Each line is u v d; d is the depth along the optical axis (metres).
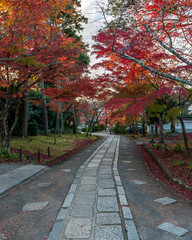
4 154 9.85
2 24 7.84
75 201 4.88
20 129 19.78
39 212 4.30
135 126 34.84
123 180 6.79
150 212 4.26
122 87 9.28
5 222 3.86
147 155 12.66
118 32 6.48
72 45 10.28
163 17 6.52
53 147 14.80
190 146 11.49
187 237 3.27
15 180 6.56
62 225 3.69
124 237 3.27
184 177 6.50
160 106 9.09
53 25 9.16
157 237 3.26
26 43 8.43
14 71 9.83
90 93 9.77
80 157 12.28
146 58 7.93
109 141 23.67
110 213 4.19
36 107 23.67
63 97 10.80
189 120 26.48
